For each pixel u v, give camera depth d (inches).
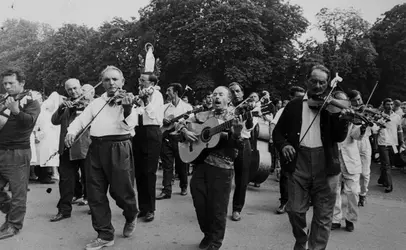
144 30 1223.5
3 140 181.5
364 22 1170.0
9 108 175.2
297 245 145.2
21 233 188.2
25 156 185.8
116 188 171.9
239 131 156.9
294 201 142.6
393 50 1139.9
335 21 1168.8
